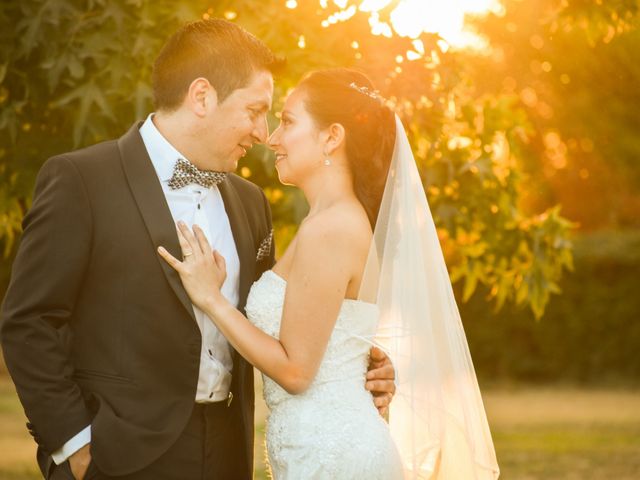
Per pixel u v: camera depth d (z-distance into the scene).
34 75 4.63
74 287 2.96
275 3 4.58
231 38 3.12
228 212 3.29
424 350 3.22
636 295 14.44
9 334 2.93
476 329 14.98
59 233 2.94
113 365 2.98
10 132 4.57
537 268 5.56
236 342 2.96
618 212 18.12
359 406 3.06
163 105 3.15
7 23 4.57
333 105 3.19
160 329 2.99
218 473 3.13
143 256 3.00
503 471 7.96
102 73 4.41
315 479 2.99
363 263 3.11
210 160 3.15
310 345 2.99
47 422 2.90
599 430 10.38
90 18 4.42
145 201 3.04
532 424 10.86
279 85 4.51
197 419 3.09
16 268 2.97
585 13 5.27
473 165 5.22
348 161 3.22
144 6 4.38
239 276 3.24
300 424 3.02
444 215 5.21
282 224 5.21
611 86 15.98
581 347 14.67
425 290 3.26
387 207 3.22
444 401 3.26
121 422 2.93
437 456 3.25
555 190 17.88
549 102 16.50
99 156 3.07
